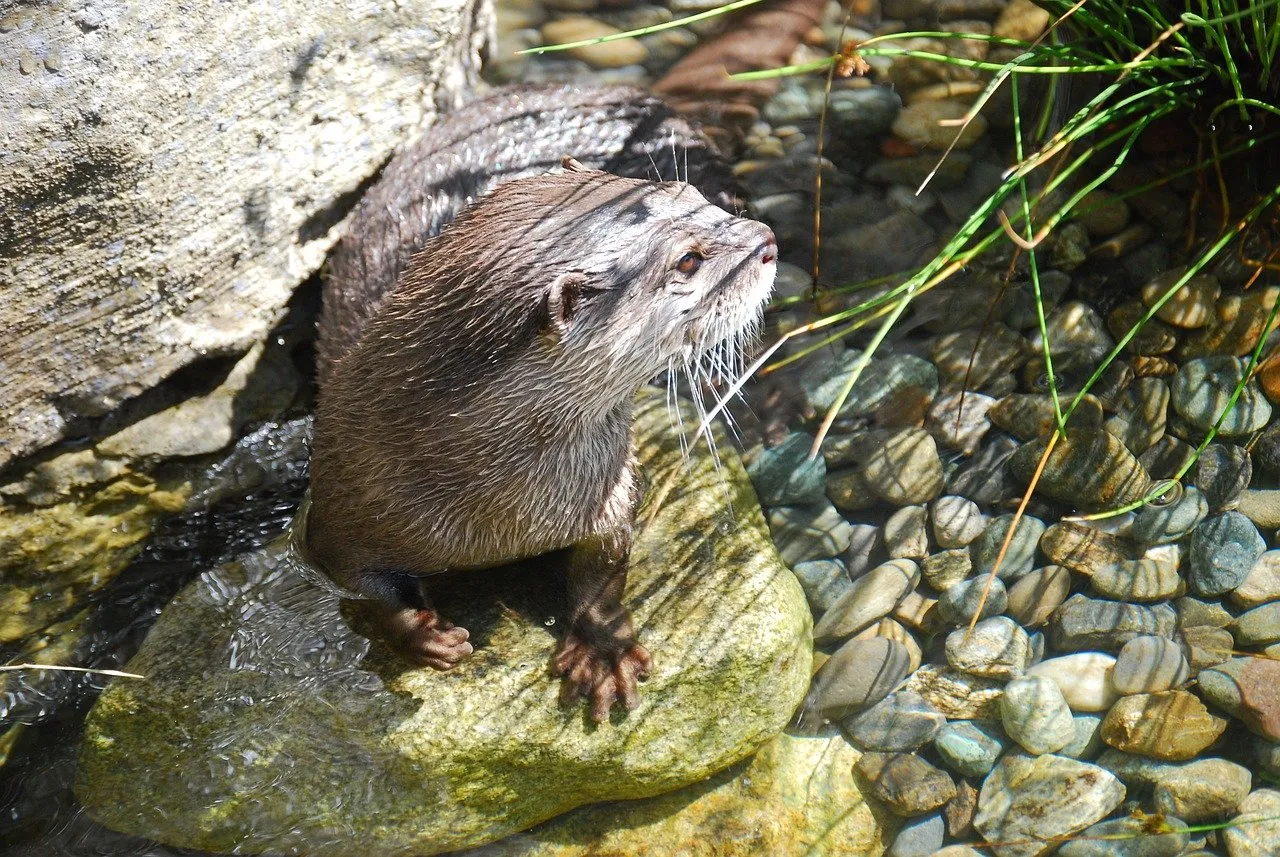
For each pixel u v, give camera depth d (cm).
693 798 102
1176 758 100
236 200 108
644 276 96
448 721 99
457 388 97
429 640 100
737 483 111
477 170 111
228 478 111
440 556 102
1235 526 107
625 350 97
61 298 104
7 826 101
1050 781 101
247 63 106
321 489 101
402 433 98
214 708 102
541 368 96
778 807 102
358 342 101
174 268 107
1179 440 110
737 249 99
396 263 108
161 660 103
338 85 111
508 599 104
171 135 104
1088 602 106
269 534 110
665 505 108
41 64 99
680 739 101
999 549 108
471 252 96
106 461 108
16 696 104
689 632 102
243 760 100
